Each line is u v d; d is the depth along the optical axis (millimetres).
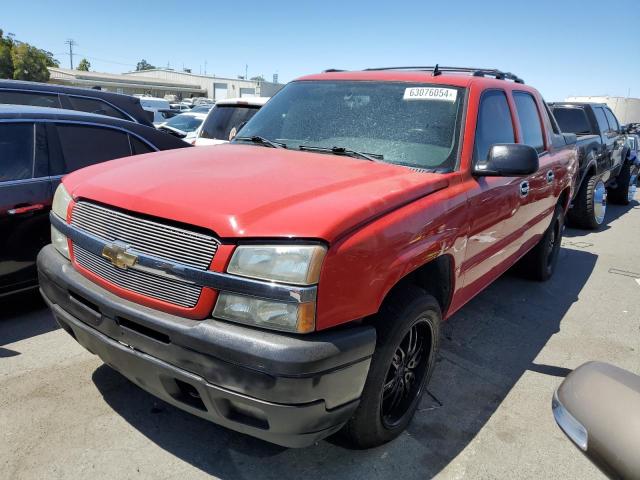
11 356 3641
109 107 6723
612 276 6371
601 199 9094
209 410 2320
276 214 2262
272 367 2080
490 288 5652
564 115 9742
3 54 44188
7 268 4062
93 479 2555
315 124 3664
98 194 2660
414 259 2627
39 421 2949
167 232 2342
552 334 4582
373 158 3262
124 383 3367
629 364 4102
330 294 2189
